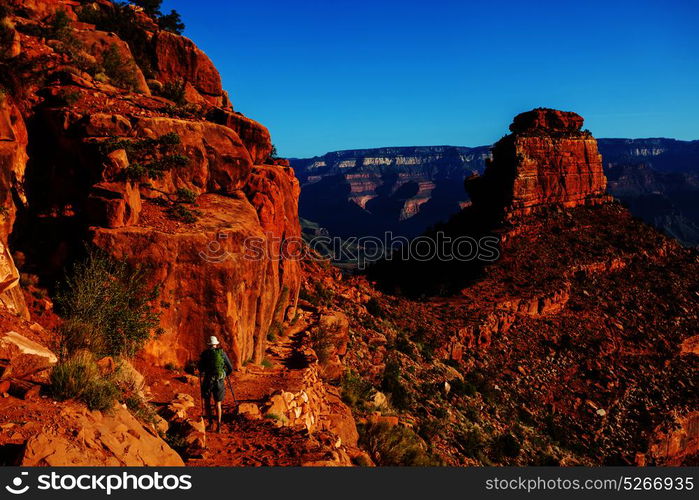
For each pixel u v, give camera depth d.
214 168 17.06
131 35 26.12
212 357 10.75
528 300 52.34
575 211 76.94
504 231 66.88
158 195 15.32
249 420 11.26
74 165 13.88
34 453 5.79
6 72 13.85
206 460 8.48
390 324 38.22
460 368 39.25
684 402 46.78
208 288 13.88
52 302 12.18
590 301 58.50
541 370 44.06
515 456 28.64
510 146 73.19
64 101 14.77
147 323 11.79
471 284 56.97
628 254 69.50
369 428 16.09
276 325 20.31
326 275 38.44
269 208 18.48
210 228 14.57
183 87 24.05
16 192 13.04
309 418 13.98
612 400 43.59
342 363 23.12
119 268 12.74
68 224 13.35
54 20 18.28
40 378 7.54
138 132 15.16
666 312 60.62
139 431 7.59
